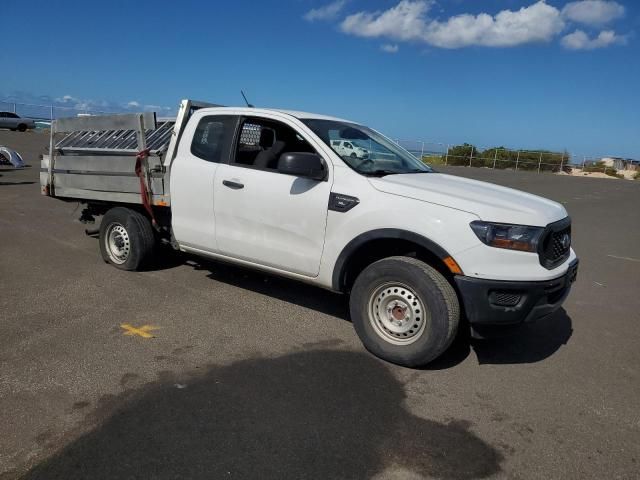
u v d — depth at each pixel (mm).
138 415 3211
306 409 3361
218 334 4504
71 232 8195
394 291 4031
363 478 2730
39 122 38375
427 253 4121
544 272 3791
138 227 5957
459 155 42625
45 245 7305
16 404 3281
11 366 3771
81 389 3490
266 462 2822
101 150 6043
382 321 4105
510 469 2863
